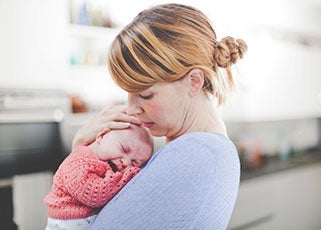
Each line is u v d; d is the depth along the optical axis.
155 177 0.72
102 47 2.69
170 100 0.76
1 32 2.08
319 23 3.86
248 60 3.15
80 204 0.87
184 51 0.73
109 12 2.62
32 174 2.02
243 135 3.20
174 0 2.31
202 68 0.75
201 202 0.71
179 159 0.72
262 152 3.38
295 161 3.37
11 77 2.11
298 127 3.74
